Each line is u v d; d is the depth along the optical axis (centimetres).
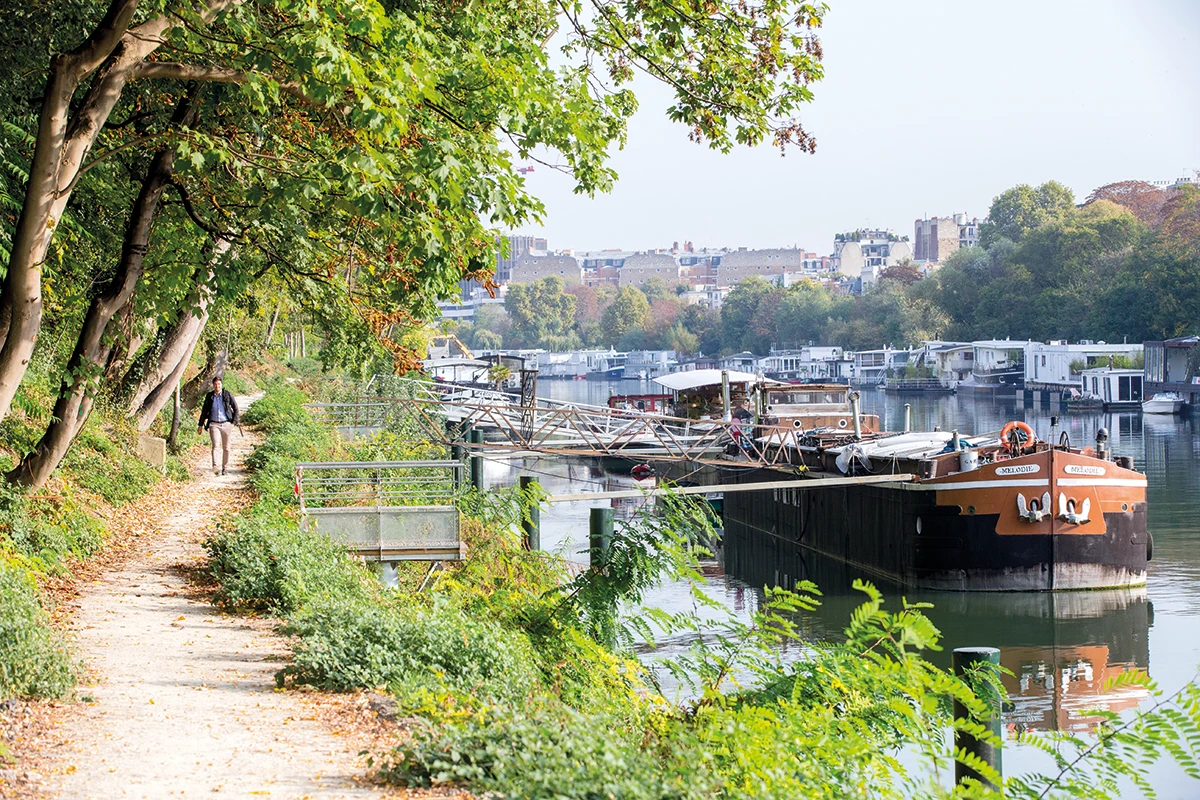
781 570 3353
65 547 1516
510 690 994
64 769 722
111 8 1177
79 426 1638
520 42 1498
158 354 2720
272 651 1120
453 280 1503
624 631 1416
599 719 827
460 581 1873
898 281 17388
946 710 1011
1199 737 830
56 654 926
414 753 735
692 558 1432
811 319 17350
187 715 870
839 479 2980
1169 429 7362
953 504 2783
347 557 1705
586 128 1456
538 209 1445
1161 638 2341
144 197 1595
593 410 3700
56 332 2164
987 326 12900
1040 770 1515
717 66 1655
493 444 3566
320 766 748
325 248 1697
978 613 2600
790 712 952
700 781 704
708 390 5294
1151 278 10350
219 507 2244
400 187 1359
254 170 1470
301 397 4697
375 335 1747
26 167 1555
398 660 1019
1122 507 2806
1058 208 17000
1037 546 2772
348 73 1147
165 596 1391
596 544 2219
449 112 1431
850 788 865
